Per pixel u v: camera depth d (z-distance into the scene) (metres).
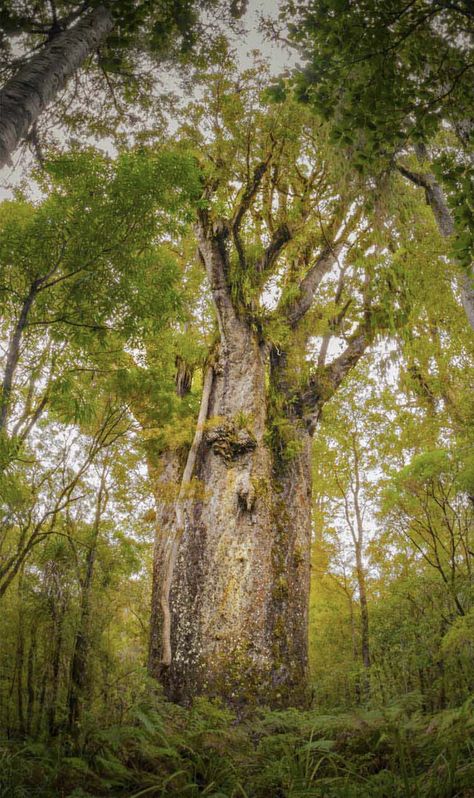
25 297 6.62
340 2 4.80
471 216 5.05
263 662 11.12
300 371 13.92
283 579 11.99
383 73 5.05
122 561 11.55
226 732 6.70
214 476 12.72
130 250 6.79
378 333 14.83
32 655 8.99
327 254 14.95
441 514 15.55
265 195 14.61
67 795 4.68
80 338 7.02
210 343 15.20
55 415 9.82
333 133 5.53
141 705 6.90
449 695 12.41
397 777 4.49
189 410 14.14
